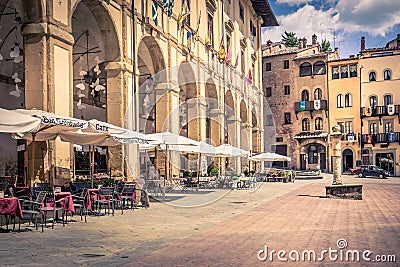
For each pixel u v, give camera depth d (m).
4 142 19.66
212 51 31.89
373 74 55.56
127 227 11.26
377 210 15.79
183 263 7.39
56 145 13.95
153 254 8.09
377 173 47.25
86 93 25.75
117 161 18.09
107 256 7.89
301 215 14.20
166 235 10.16
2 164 19.52
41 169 13.41
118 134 13.65
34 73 13.52
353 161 55.84
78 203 13.17
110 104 18.42
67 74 14.48
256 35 47.25
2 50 19.75
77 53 24.02
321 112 57.66
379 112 54.59
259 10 46.38
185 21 26.64
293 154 58.44
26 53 13.60
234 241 9.45
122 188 15.16
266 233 10.51
